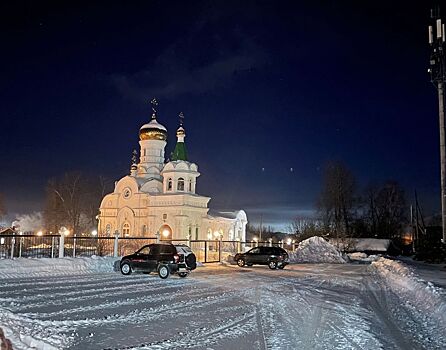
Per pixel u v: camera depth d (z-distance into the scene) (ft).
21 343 27.73
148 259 78.13
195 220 192.65
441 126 92.79
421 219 186.91
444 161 92.02
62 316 38.45
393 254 208.33
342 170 214.48
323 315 41.75
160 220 190.70
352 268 111.24
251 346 29.76
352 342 31.30
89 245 102.01
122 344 29.73
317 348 29.55
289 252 150.51
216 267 108.17
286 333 33.83
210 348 29.07
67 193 226.99
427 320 39.24
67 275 77.25
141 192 201.05
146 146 215.72
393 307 46.62
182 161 196.54
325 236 197.36
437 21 92.07
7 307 42.24
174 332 33.55
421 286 53.62
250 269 103.09
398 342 31.45
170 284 66.59
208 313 41.93
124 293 54.80
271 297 53.62
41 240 93.50
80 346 29.01
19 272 72.43
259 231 302.86
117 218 204.54
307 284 69.41
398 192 256.52
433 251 107.34
